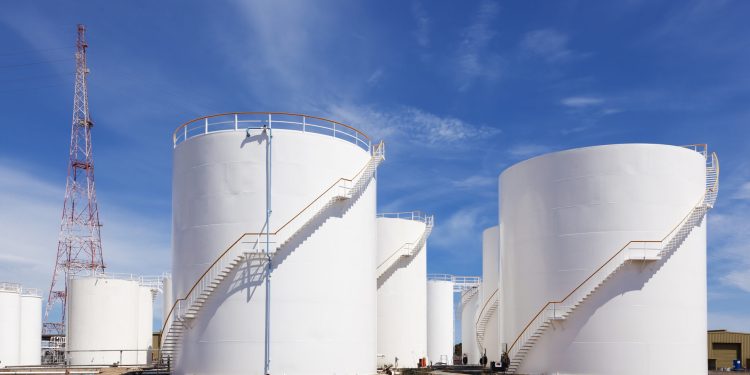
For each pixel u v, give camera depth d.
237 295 30.48
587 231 33.75
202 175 32.12
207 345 30.52
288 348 30.30
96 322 51.94
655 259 32.66
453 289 64.62
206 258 31.30
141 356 57.09
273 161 31.50
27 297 56.06
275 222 30.98
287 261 30.95
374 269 35.00
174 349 31.95
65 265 73.44
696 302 33.62
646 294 32.72
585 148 34.47
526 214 36.69
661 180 33.50
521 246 36.84
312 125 33.16
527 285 36.06
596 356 32.69
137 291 55.16
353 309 32.62
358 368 32.47
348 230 33.03
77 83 75.62
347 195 32.94
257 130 31.75
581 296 33.41
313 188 31.91
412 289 49.44
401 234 49.22
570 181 34.66
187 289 31.83
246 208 31.09
